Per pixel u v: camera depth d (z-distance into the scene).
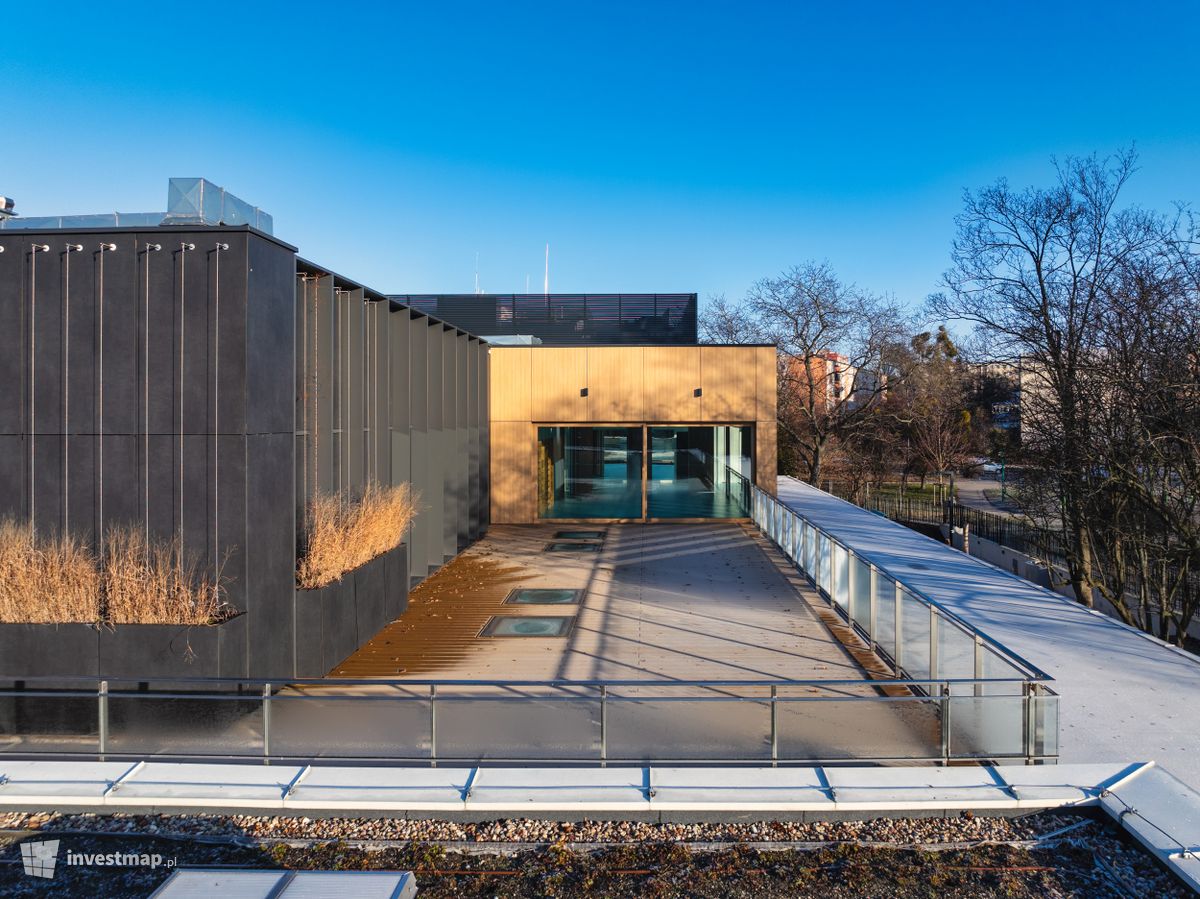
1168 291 14.20
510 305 28.67
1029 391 17.38
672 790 5.14
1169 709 6.90
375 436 11.13
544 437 19.58
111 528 7.16
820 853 4.66
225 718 6.23
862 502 37.28
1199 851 4.46
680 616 10.28
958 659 6.51
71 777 5.39
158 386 7.09
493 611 10.62
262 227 9.84
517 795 5.10
